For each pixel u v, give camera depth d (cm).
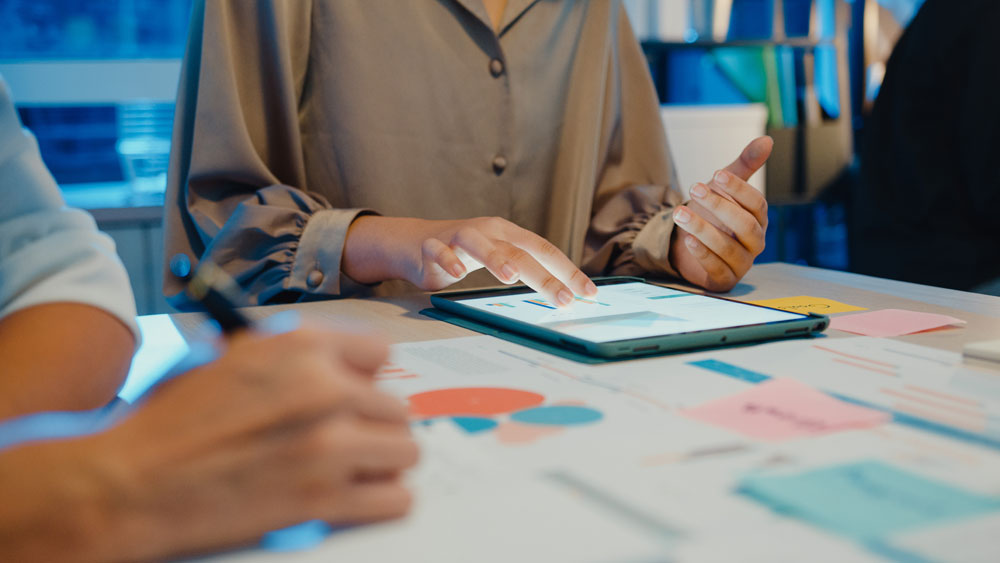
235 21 105
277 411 30
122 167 220
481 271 122
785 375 54
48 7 204
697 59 247
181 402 31
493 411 47
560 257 77
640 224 115
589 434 43
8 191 52
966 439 42
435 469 38
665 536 31
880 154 225
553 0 122
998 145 199
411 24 112
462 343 65
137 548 29
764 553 30
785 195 244
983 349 57
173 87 212
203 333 72
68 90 203
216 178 103
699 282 96
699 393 50
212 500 30
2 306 49
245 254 95
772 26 239
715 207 89
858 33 280
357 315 79
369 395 32
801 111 244
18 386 43
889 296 86
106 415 48
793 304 82
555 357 60
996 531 32
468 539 31
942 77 209
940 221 213
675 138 198
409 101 113
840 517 33
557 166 125
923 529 32
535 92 122
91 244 53
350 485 31
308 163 116
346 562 29
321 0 110
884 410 46
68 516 29
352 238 93
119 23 211
